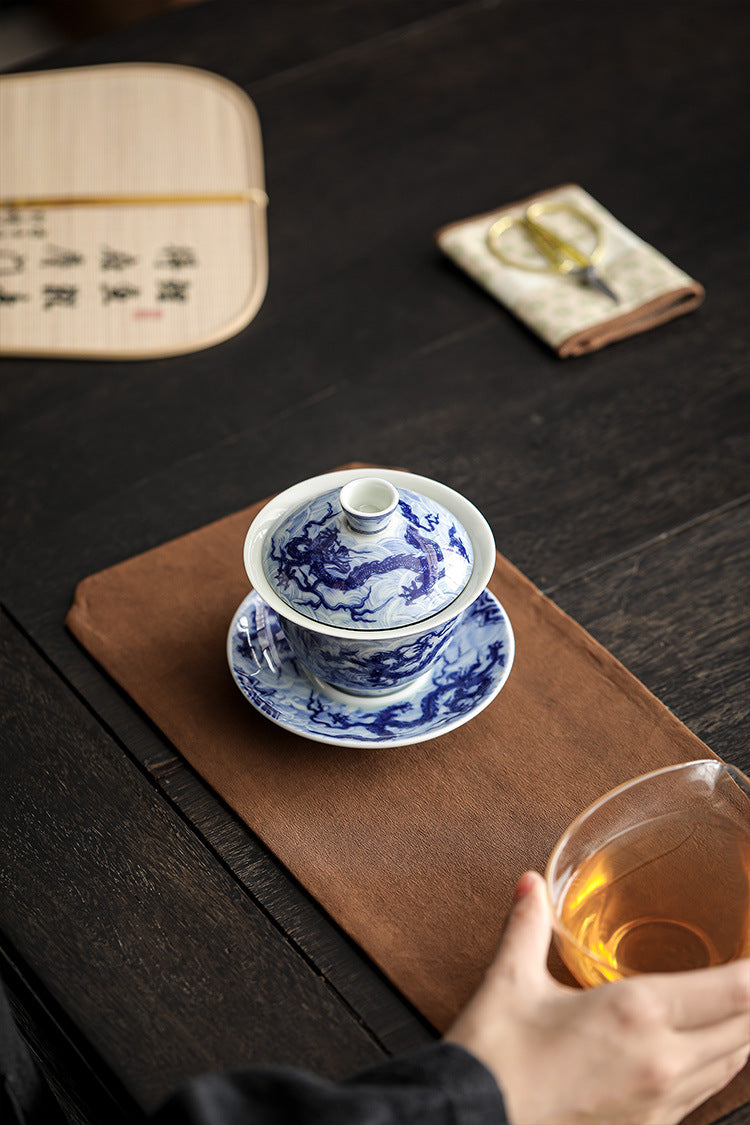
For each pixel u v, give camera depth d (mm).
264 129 1380
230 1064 896
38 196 1318
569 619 1041
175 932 935
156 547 1104
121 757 999
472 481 1136
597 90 1410
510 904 935
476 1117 835
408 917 932
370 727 978
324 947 929
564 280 1238
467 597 954
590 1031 854
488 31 1510
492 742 990
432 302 1253
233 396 1198
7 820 975
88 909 942
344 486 954
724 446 1146
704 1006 858
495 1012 865
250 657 1011
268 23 1531
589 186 1322
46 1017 956
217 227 1297
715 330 1223
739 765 981
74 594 1075
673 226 1291
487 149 1356
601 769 978
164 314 1242
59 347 1224
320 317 1246
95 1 2977
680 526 1100
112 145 1357
